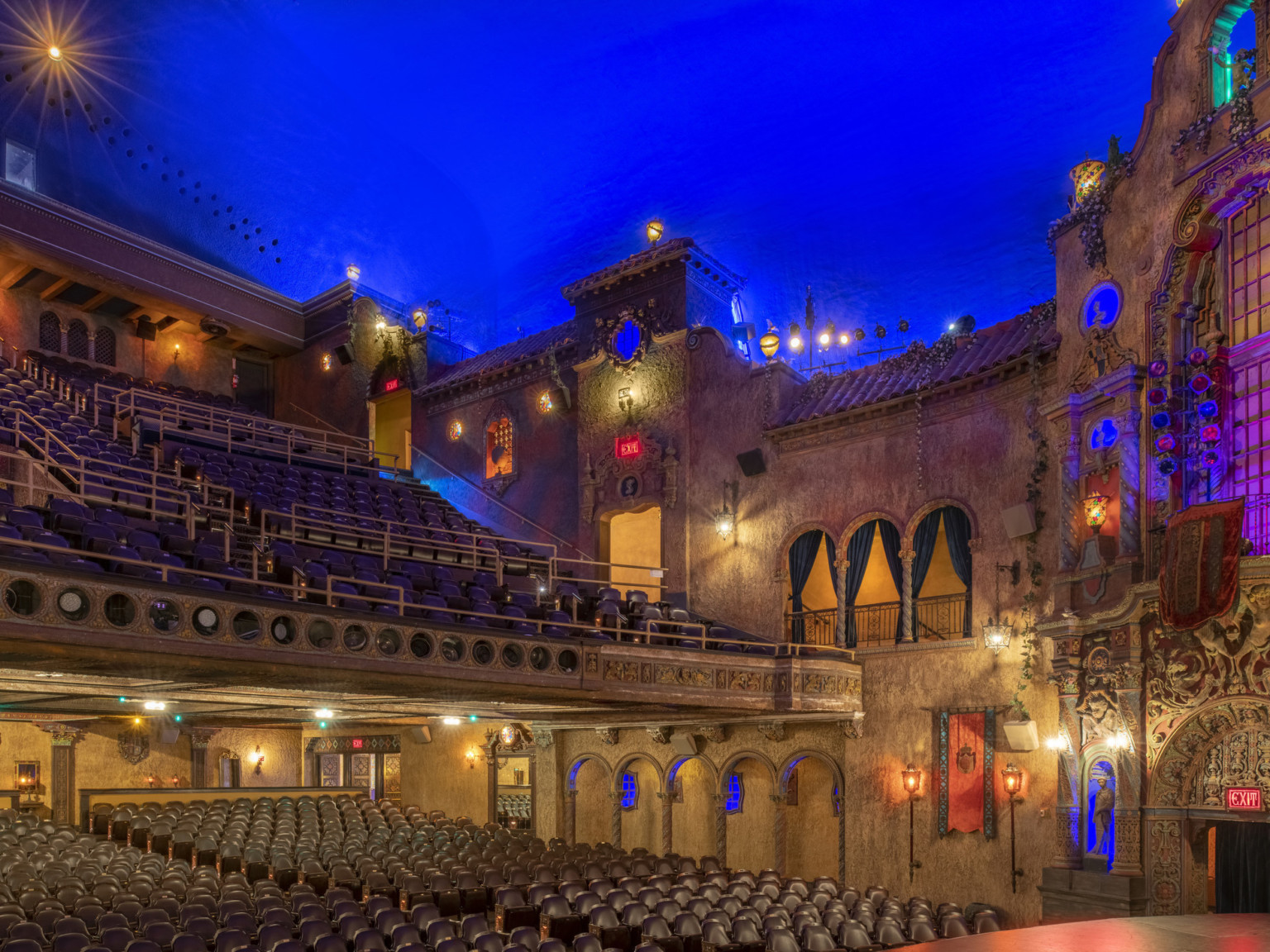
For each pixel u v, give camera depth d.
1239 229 15.85
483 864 21.25
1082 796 17.36
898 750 21.17
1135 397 16.91
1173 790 15.79
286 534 21.59
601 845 24.11
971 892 19.48
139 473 22.47
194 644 14.13
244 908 15.88
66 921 13.98
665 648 19.56
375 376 34.94
